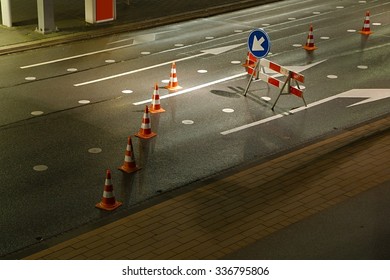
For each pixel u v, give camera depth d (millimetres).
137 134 17141
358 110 18906
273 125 17891
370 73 22141
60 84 20828
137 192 14305
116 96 19859
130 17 28594
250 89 20609
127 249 12031
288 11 31109
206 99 19719
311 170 15156
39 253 11922
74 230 12836
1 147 16266
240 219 13078
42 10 25609
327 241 12305
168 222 12977
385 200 13805
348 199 13828
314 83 21109
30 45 24484
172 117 18328
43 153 16016
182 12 29734
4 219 13148
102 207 13617
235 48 25016
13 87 20469
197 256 11805
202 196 14039
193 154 16109
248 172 15109
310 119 18297
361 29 27781
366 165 15367
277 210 13406
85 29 26625
